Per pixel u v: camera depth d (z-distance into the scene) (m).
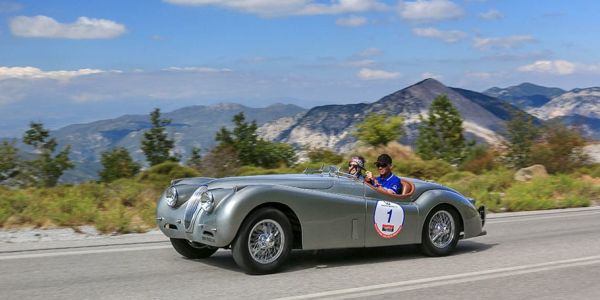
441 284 6.96
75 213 11.92
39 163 23.34
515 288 6.82
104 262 7.96
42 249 8.84
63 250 8.78
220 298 6.16
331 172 8.38
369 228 7.92
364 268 7.80
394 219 8.15
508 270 7.81
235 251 7.02
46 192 15.69
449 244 8.78
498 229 12.00
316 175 8.27
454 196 8.79
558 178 21.48
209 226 7.03
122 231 10.88
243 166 24.91
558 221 13.36
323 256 8.55
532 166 25.30
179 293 6.35
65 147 24.25
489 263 8.29
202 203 7.11
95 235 10.56
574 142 27.23
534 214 14.84
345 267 7.84
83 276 7.12
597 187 19.75
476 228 9.03
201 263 7.96
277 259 7.25
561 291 6.71
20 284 6.67
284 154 28.02
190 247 8.19
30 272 7.28
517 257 8.79
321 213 7.51
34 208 12.25
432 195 8.57
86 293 6.31
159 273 7.32
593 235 11.19
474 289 6.75
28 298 6.08
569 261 8.49
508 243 10.17
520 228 12.16
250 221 7.03
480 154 28.77
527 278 7.36
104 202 14.66
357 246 7.87
